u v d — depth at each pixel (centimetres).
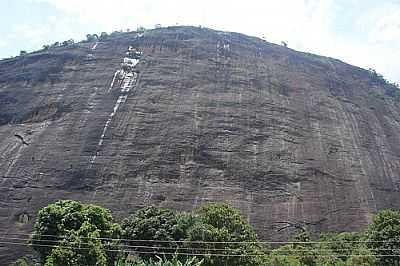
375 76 10562
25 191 6544
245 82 8688
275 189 6788
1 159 7038
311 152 7481
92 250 3675
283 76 9175
